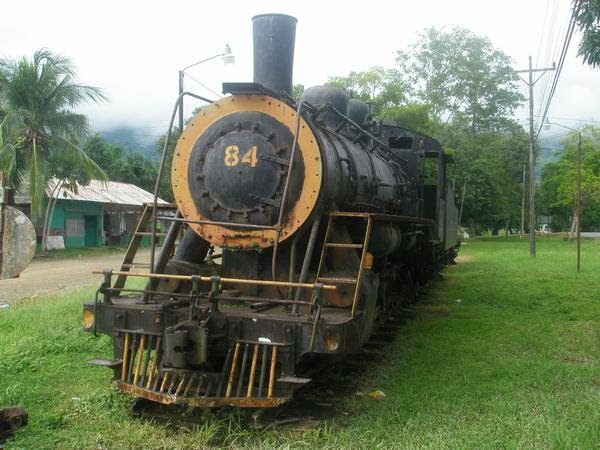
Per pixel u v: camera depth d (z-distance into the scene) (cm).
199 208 592
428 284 1407
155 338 530
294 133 558
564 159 4650
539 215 6091
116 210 3247
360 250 677
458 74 3894
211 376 489
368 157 779
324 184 561
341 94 775
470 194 3544
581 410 489
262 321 493
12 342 738
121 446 454
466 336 822
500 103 4000
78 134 2311
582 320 930
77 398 548
